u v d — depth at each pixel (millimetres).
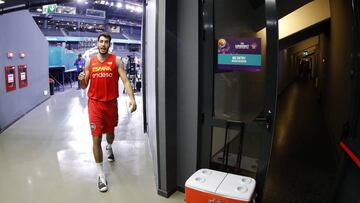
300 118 5969
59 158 3514
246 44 2186
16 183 2793
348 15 3107
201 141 2416
